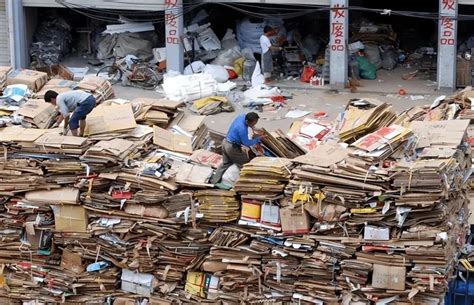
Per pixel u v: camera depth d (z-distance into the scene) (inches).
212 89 1101.7
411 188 597.3
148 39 1240.8
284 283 641.0
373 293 621.6
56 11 1299.2
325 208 616.4
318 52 1226.0
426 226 606.5
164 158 677.9
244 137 645.9
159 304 672.4
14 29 1229.7
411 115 792.3
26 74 847.1
